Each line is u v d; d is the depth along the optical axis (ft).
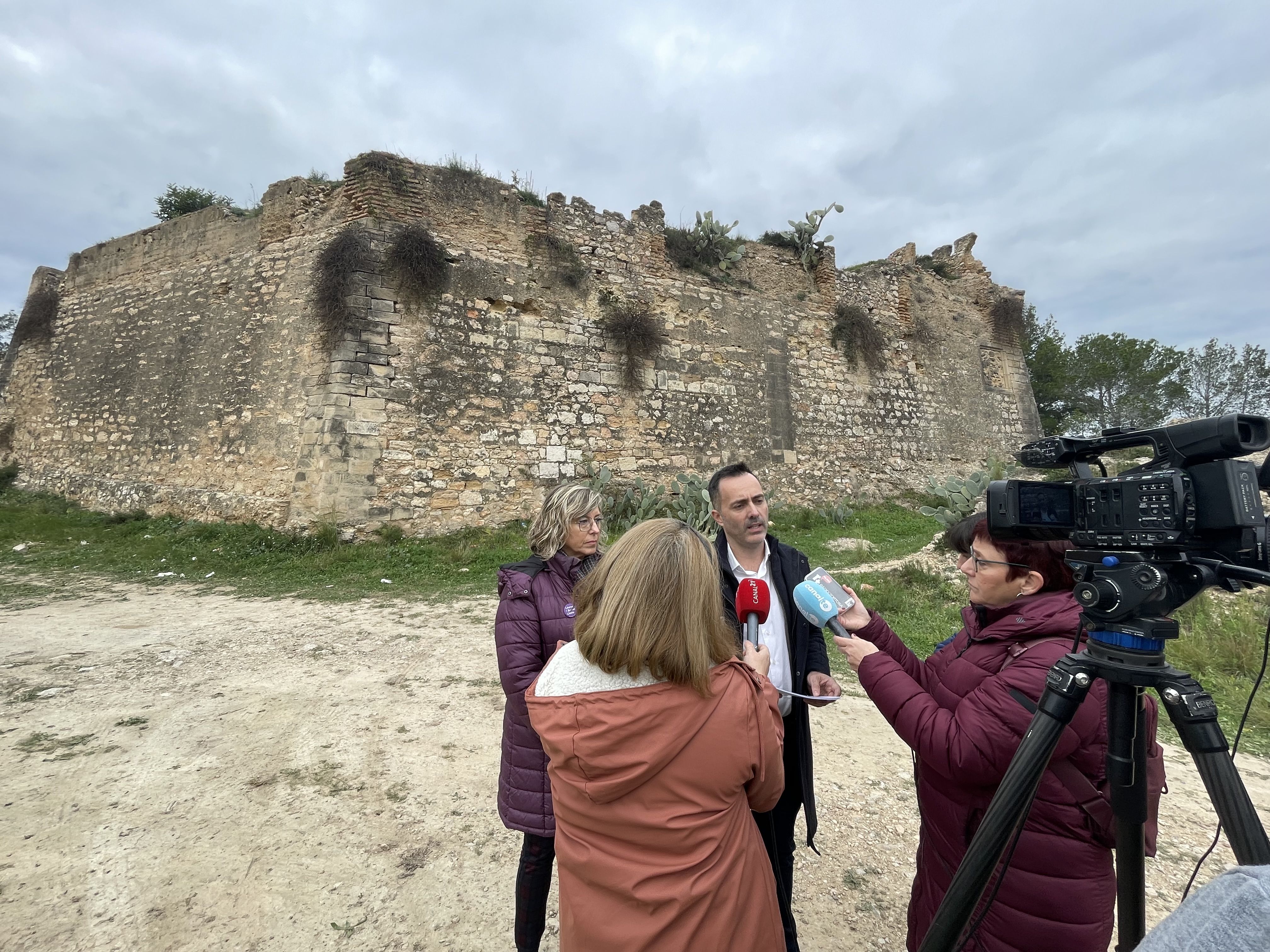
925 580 25.17
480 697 14.43
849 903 8.10
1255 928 2.41
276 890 7.95
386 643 18.43
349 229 33.17
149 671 15.71
